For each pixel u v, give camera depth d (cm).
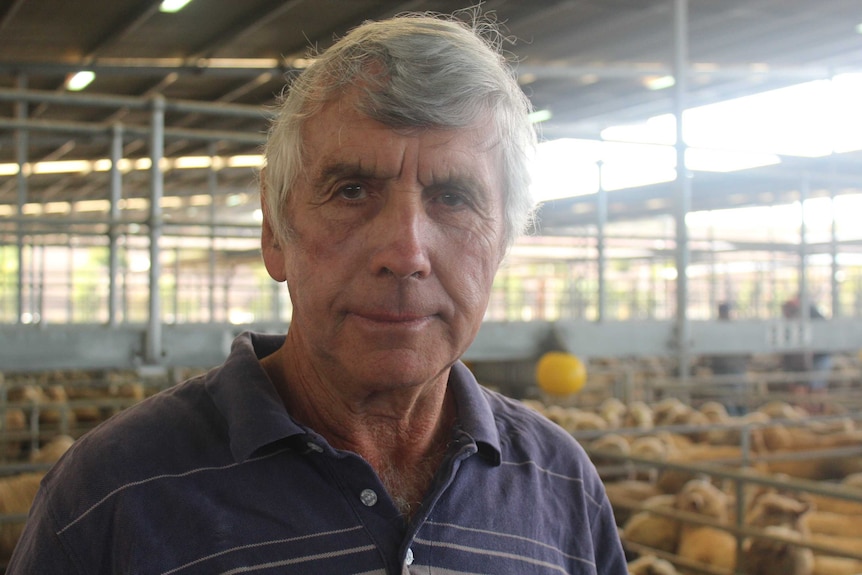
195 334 602
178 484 109
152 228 607
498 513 124
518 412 145
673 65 750
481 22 142
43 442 792
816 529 462
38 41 852
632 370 895
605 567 142
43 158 1430
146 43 890
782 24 1052
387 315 109
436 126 108
